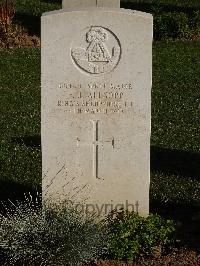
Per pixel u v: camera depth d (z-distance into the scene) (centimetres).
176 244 253
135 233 245
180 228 266
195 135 386
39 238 236
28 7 733
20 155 348
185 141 375
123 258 241
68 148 255
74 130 254
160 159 346
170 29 664
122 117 252
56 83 249
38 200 285
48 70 248
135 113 251
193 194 298
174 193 300
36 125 406
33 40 629
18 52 590
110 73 248
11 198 293
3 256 240
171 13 702
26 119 418
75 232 238
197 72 552
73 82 249
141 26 244
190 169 331
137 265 239
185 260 241
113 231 247
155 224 251
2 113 432
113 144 254
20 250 233
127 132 253
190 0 836
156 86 507
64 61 247
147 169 256
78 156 256
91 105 251
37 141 374
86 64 248
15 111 437
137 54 246
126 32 245
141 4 802
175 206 288
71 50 246
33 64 557
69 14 243
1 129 396
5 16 624
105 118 252
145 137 253
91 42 246
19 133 388
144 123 252
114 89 250
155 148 362
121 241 241
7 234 239
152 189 304
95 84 249
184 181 314
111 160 256
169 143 371
